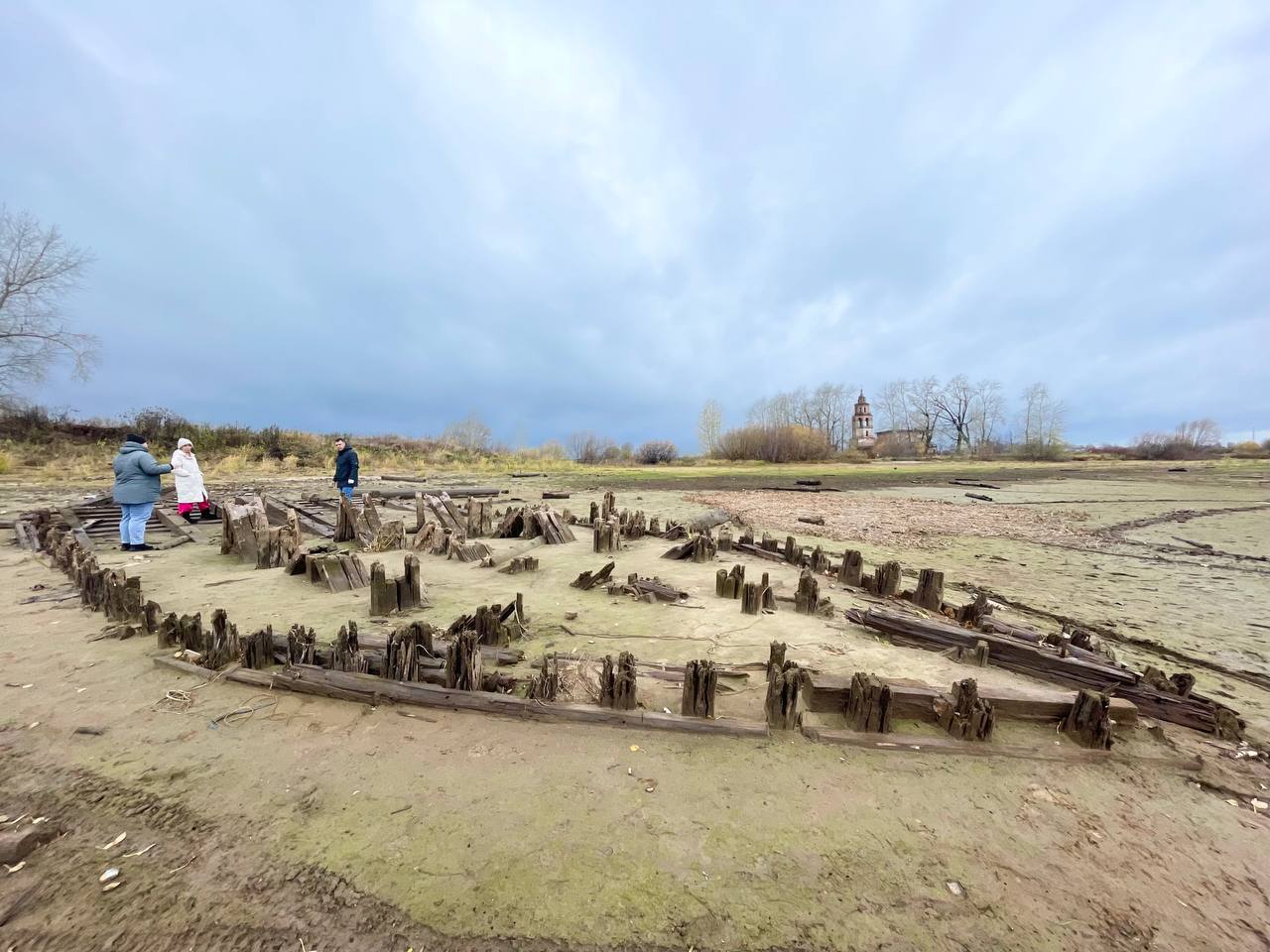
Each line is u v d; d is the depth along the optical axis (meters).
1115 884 1.96
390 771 2.51
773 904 1.83
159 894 1.83
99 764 2.53
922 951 1.68
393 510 12.72
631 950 1.66
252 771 2.50
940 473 34.84
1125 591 6.38
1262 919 1.83
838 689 3.08
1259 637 4.82
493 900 1.82
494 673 3.36
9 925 1.72
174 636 3.77
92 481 17.84
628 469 37.28
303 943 1.67
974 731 2.84
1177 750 2.88
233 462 24.80
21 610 4.67
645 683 3.43
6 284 22.83
